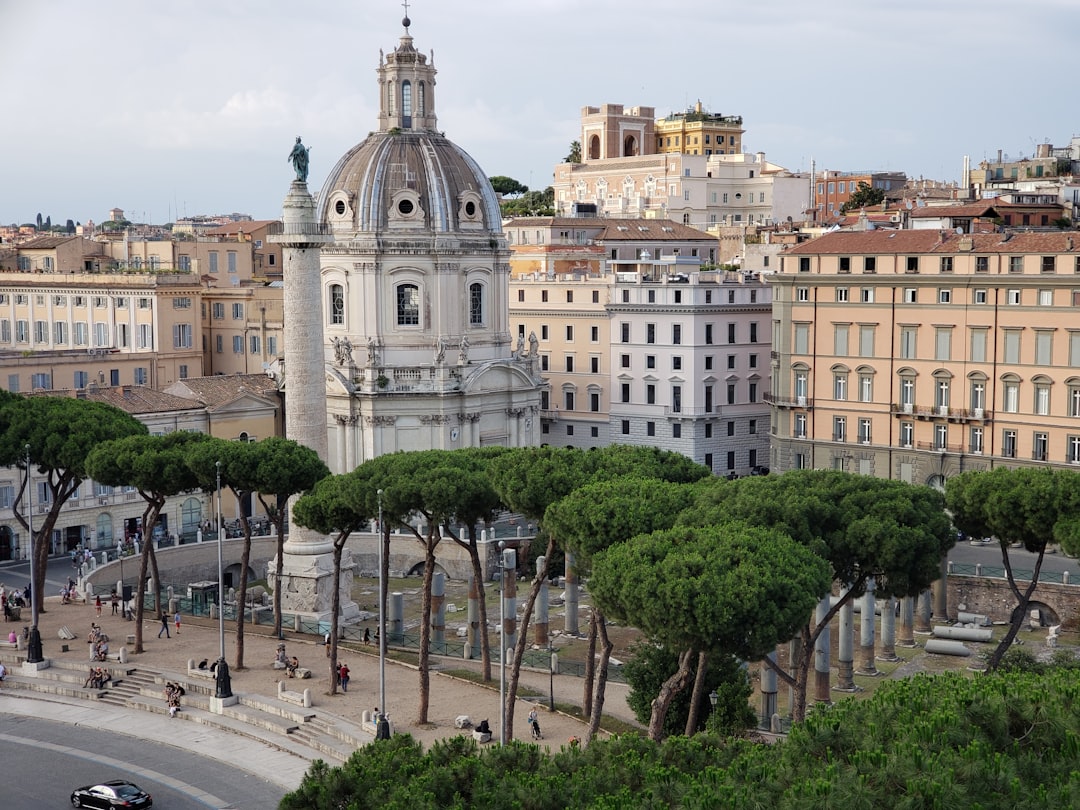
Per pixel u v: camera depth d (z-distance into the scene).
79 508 129.88
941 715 44.03
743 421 159.62
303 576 111.00
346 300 143.25
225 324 170.62
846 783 39.91
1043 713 44.06
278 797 74.56
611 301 162.00
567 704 86.25
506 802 45.19
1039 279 121.44
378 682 91.94
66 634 102.81
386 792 47.41
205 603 112.00
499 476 83.00
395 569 130.38
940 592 108.88
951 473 129.25
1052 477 83.75
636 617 62.78
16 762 80.12
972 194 199.88
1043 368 122.50
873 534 74.00
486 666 91.75
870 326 134.25
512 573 102.50
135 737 84.62
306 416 109.25
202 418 140.38
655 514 73.44
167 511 134.75
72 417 109.19
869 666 97.50
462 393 142.00
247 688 90.81
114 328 169.50
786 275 139.75
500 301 148.38
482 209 146.00
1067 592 106.88
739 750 48.66
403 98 146.50
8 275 181.12
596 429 165.75
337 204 142.75
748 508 73.50
